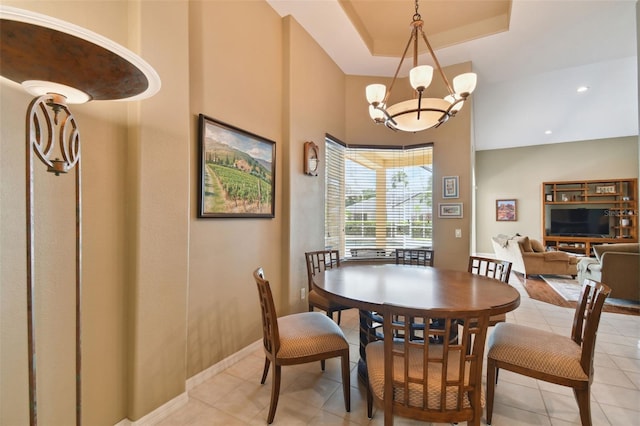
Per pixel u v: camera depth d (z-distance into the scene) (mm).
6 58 949
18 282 1304
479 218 9000
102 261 1600
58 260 1437
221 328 2377
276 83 3004
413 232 4141
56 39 895
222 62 2387
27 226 1077
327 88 3773
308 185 3396
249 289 2666
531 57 3744
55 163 1154
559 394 2053
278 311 3047
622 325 3338
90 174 1554
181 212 1930
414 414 1340
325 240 3799
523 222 8500
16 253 1296
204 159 2205
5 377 1278
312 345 1817
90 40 913
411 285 2053
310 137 3424
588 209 7891
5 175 1267
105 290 1612
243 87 2594
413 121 2281
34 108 1085
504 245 6762
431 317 1249
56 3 1398
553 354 1622
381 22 3432
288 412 1859
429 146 4039
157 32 1782
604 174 7730
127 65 1042
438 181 3982
